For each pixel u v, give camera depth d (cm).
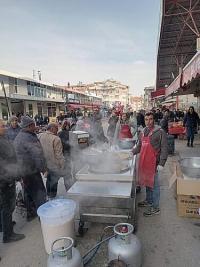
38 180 347
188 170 337
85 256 254
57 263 200
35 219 356
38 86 2819
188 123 877
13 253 277
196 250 268
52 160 394
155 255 262
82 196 279
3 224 296
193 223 327
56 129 406
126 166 319
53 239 257
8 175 291
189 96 1688
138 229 316
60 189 469
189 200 338
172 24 1048
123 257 219
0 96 1941
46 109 3033
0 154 282
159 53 1465
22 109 2448
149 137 339
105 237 296
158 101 3769
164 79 2523
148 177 343
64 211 257
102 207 282
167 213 358
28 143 329
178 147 883
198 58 398
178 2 887
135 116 1262
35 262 260
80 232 298
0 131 286
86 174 300
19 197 385
